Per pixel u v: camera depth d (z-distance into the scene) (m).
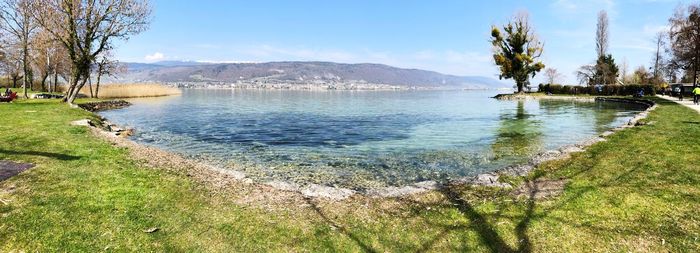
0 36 40.12
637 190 8.85
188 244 6.46
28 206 7.53
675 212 7.46
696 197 8.22
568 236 6.70
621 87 66.88
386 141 21.20
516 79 75.19
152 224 7.11
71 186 8.84
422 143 20.25
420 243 6.64
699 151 12.95
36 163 10.76
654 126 19.83
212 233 6.87
